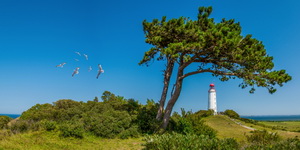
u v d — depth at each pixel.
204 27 17.34
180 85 18.19
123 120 16.48
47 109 22.38
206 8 17.66
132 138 15.30
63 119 19.17
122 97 27.52
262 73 15.20
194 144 8.63
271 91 15.04
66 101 24.33
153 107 24.31
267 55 16.33
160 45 17.88
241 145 10.27
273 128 42.09
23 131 13.98
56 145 11.55
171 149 8.43
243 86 17.05
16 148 10.23
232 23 18.94
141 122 17.61
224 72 17.58
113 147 12.42
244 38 15.27
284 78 14.48
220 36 13.97
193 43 14.90
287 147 8.62
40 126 14.38
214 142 8.75
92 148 11.83
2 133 13.05
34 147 10.78
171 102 18.06
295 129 43.09
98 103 23.14
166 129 18.11
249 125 45.56
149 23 17.95
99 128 14.98
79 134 13.40
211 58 17.28
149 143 9.83
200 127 17.67
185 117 18.94
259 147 9.23
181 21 16.31
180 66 18.28
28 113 22.16
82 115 17.98
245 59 14.73
